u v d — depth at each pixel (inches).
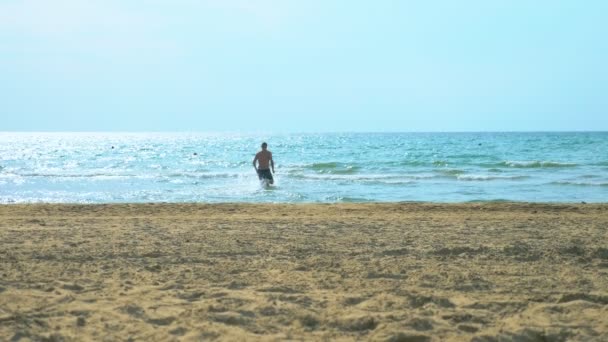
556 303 213.5
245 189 903.1
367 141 4146.2
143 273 261.1
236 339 173.3
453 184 992.2
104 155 2340.1
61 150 2967.5
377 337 175.5
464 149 2536.9
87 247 326.3
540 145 2940.5
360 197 800.9
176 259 293.1
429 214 528.1
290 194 828.6
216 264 281.6
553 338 175.0
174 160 1891.0
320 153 2288.4
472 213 535.8
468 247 318.0
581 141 3577.8
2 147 3526.1
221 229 407.5
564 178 1099.9
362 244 341.1
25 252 308.7
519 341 173.6
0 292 221.9
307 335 178.9
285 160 1795.0
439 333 178.7
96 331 180.4
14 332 176.6
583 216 505.7
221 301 212.8
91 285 237.9
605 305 209.3
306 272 263.0
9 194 855.1
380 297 217.9
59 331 179.6
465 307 208.4
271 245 336.2
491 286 238.8
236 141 4670.3
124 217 500.7
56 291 226.1
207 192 860.6
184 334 179.0
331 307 206.5
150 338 175.0
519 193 855.1
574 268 273.1
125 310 201.6
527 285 240.4
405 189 906.7
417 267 274.1
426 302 213.6
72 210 566.3
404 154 2124.8
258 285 238.8
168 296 220.8
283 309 202.2
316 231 397.4
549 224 438.0
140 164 1680.6
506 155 1982.0
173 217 501.7
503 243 340.5
